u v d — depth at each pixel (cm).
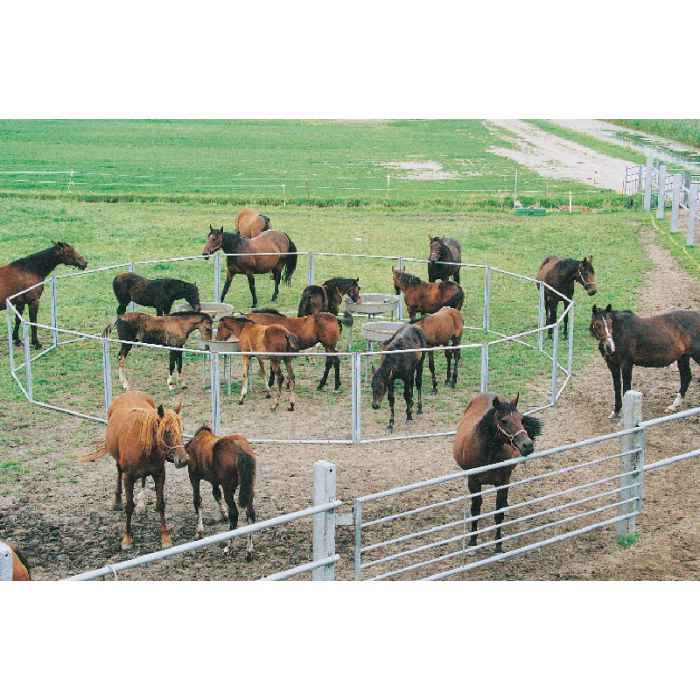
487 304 2073
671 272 2636
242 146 5653
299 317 1664
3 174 4291
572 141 5981
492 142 5922
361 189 4097
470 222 3416
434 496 1276
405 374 1480
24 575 902
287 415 1568
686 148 5603
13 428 1498
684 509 1230
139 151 5306
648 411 1596
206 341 1653
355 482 1309
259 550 1128
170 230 3209
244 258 2173
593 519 1221
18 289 1886
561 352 1928
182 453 1070
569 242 3078
